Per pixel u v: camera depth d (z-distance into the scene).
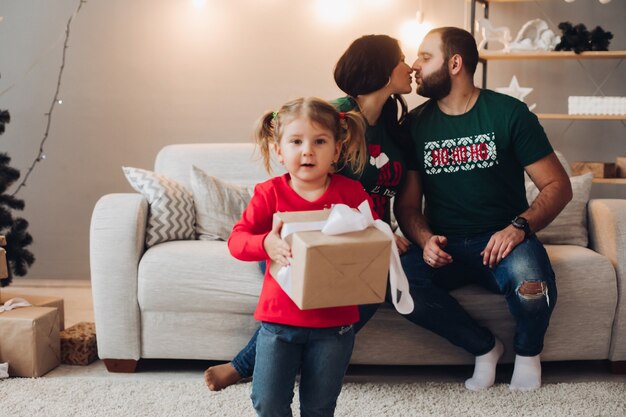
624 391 2.20
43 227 3.80
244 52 3.72
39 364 2.37
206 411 2.03
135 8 3.70
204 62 3.73
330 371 1.53
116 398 2.13
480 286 2.37
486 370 2.26
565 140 3.66
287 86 3.73
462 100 2.33
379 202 2.25
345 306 1.54
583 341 2.37
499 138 2.27
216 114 3.75
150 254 2.38
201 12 3.70
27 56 3.72
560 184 2.27
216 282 2.33
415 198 2.41
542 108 3.66
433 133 2.34
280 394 1.54
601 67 3.60
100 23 3.70
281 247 1.44
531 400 2.13
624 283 2.35
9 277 3.35
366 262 1.41
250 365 2.21
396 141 2.26
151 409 2.04
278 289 1.53
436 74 2.29
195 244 2.48
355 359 2.37
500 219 2.33
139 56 3.72
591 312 2.35
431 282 2.26
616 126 3.62
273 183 1.63
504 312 2.34
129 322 2.38
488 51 3.40
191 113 3.75
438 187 2.36
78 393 2.17
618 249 2.38
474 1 3.36
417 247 2.39
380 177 2.19
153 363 2.54
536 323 2.19
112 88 3.74
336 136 1.62
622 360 2.40
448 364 2.43
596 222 2.55
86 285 3.76
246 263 2.35
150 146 3.77
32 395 2.15
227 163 2.98
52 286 3.75
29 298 2.67
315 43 3.70
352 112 1.66
